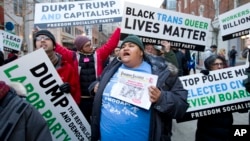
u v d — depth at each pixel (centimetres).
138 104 246
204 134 373
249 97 386
